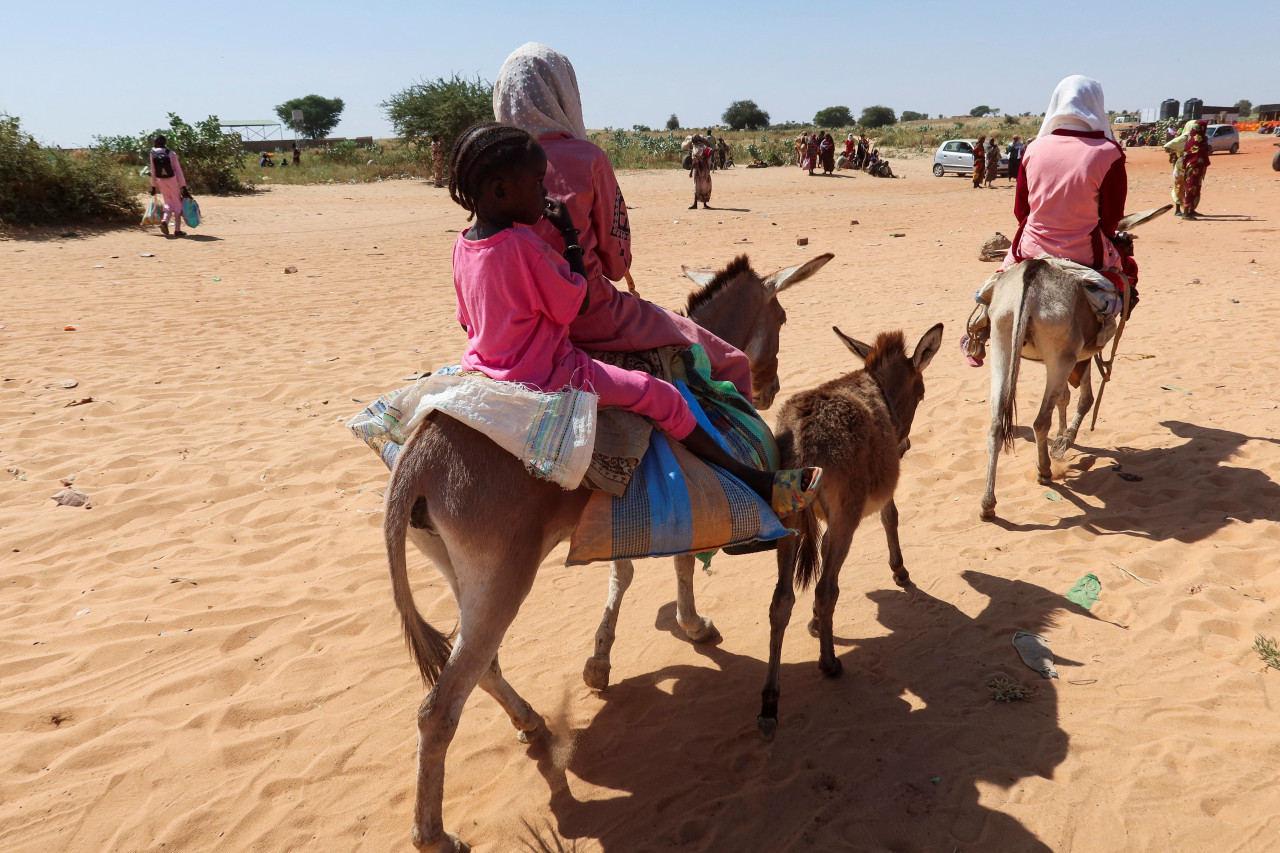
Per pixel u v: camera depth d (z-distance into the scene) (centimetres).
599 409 319
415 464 295
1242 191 2688
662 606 510
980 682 426
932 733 391
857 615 494
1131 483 633
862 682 432
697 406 345
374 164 3844
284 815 355
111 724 405
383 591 520
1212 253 1571
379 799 363
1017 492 640
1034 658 439
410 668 451
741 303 442
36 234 1852
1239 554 523
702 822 346
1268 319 1059
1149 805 344
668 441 333
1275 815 336
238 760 385
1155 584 504
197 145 2786
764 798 356
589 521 315
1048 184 623
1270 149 5066
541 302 295
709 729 402
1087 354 631
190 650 461
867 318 1153
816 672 442
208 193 2811
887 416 432
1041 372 911
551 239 316
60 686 430
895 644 464
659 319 355
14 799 361
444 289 1359
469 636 299
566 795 365
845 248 1750
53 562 545
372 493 648
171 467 679
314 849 340
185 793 366
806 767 373
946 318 1141
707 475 330
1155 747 375
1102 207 622
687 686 436
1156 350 955
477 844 341
